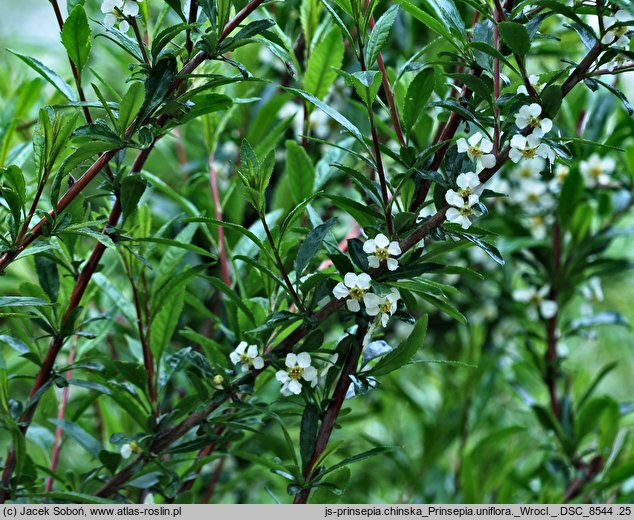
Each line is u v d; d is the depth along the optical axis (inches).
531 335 40.1
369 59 29.5
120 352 38.6
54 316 31.1
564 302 40.1
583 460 39.5
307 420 30.3
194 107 30.2
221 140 40.4
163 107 29.3
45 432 34.6
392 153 30.2
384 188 29.6
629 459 37.7
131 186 30.1
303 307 30.1
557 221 39.4
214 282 31.1
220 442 32.8
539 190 40.5
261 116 37.3
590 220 39.4
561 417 38.9
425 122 36.1
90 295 34.3
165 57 29.1
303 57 38.5
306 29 35.9
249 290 34.1
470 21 38.1
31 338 32.9
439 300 30.2
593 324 39.5
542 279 40.1
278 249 29.7
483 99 30.5
